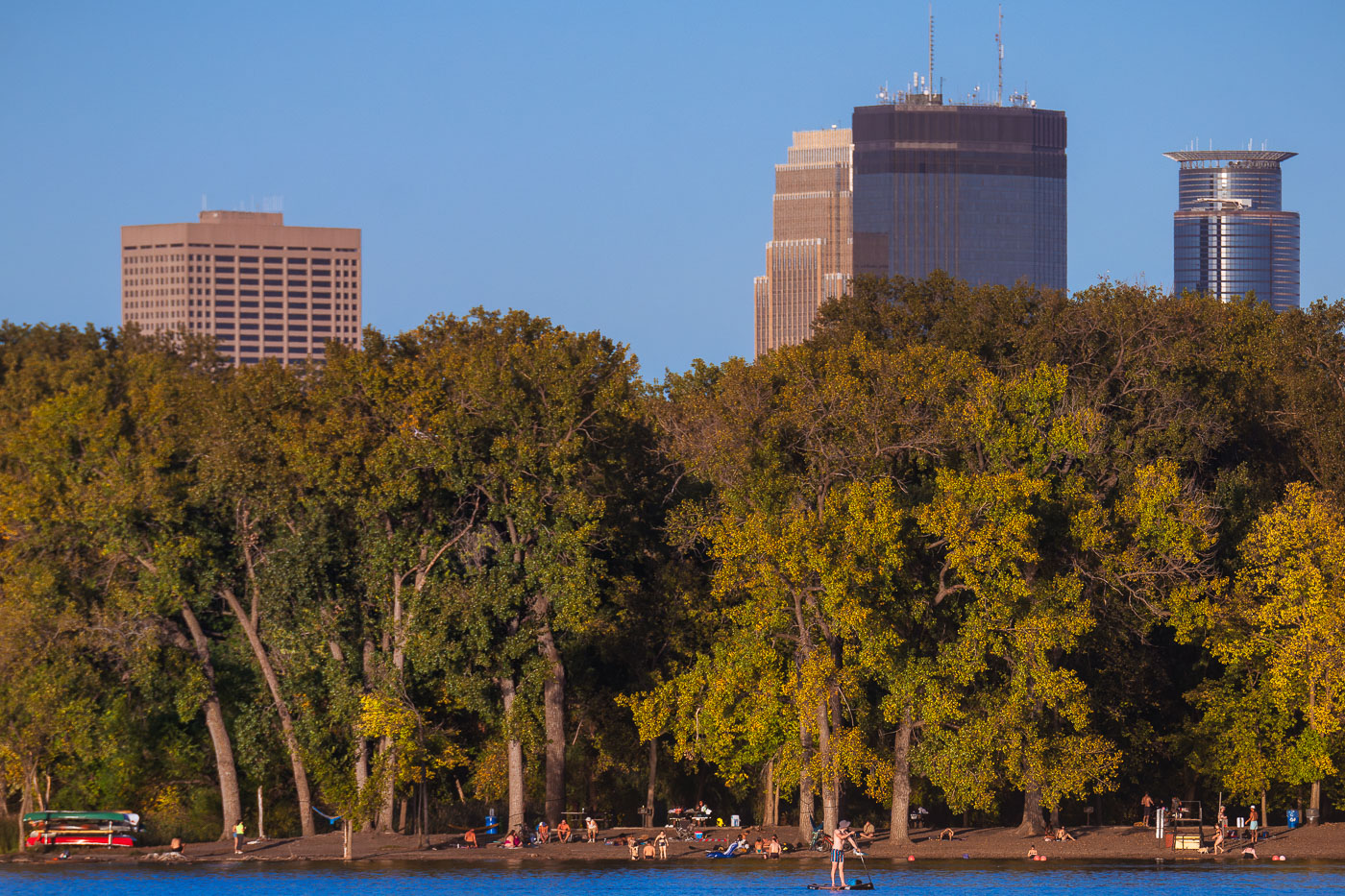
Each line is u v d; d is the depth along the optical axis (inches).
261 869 7406.5
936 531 7657.5
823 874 7175.2
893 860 7691.9
